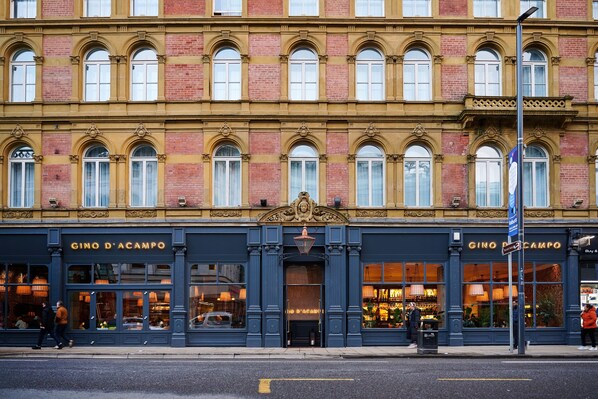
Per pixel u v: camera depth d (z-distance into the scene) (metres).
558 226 24.64
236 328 24.09
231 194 24.95
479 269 24.61
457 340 23.98
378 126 24.89
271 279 23.95
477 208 24.64
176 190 24.64
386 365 17.42
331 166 24.81
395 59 25.05
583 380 14.12
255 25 25.06
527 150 25.33
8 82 25.14
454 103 24.95
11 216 24.58
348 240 24.31
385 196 24.84
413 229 24.50
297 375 14.94
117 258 24.39
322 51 25.02
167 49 25.02
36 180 24.62
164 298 24.31
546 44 25.34
